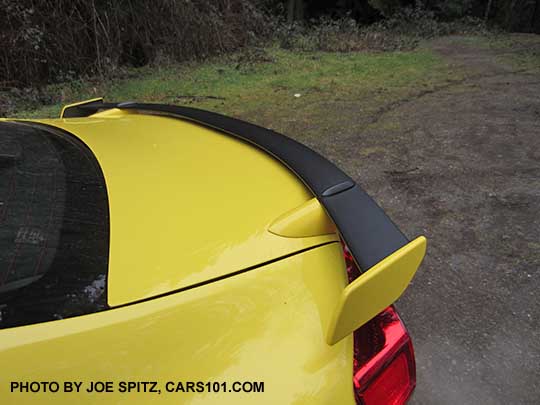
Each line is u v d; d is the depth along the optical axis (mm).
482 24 12734
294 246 1147
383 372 1040
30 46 6082
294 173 1415
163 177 1340
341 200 1225
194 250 1074
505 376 1835
